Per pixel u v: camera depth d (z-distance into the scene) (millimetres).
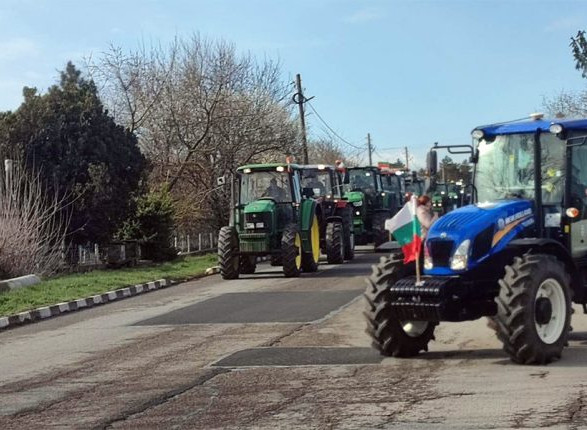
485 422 6344
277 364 9086
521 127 9734
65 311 15594
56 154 24281
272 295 15938
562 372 8055
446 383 7805
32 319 14578
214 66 32594
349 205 24828
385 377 8195
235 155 32250
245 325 12203
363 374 8375
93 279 19391
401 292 8773
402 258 9250
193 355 9961
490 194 9883
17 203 20594
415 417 6598
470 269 8648
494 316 8922
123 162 25516
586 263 9617
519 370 8242
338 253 22953
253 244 19906
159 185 29906
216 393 7816
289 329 11570
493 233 8859
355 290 16078
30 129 24266
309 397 7469
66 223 23250
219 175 32031
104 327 13016
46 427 6855
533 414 6508
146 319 13625
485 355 9180
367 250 29219
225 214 32312
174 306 15227
